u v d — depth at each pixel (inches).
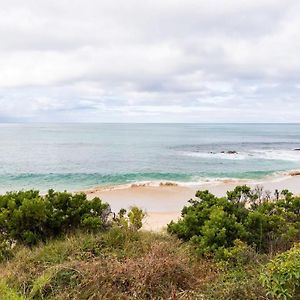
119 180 1039.6
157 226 455.2
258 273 205.0
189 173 1165.7
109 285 201.9
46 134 4490.7
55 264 233.8
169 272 214.2
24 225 304.5
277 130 6692.9
